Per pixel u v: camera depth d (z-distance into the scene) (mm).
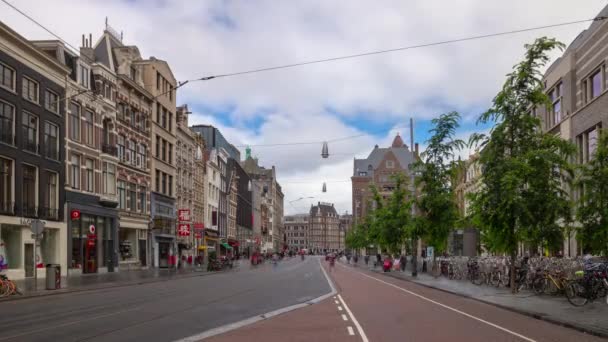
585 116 32250
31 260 36250
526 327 14414
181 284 33344
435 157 39469
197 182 75562
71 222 40938
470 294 24688
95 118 44750
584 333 13359
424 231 41188
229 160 103688
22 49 35000
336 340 12141
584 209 18578
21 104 35062
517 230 23328
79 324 14508
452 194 38969
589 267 21406
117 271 47500
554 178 23250
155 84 57781
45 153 37906
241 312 17859
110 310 18016
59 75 39531
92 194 43875
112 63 48812
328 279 41062
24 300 22188
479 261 34188
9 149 33938
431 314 17578
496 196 23406
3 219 33344
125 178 50281
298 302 21750
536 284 24047
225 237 96062
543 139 23469
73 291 26391
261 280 38656
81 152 42469
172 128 63344
